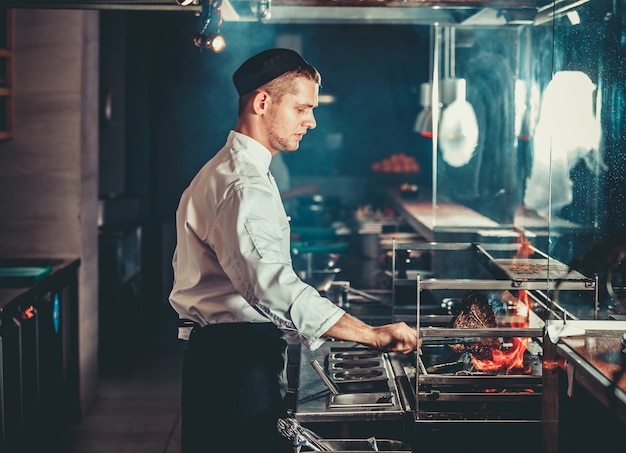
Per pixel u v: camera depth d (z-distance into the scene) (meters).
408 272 3.77
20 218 4.98
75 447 4.54
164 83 7.98
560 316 2.78
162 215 8.00
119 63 7.57
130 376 5.87
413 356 3.11
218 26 3.30
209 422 2.64
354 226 6.87
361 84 9.41
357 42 9.35
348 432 2.73
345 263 5.50
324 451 2.50
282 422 2.51
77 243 4.98
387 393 2.83
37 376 4.16
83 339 5.04
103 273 6.47
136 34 7.74
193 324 2.72
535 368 2.90
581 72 2.95
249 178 2.54
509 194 4.45
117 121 7.61
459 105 4.45
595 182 2.91
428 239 4.88
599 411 2.43
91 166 5.25
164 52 7.95
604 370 2.27
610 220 2.88
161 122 7.99
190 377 2.66
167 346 6.66
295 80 2.62
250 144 2.63
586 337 2.57
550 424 2.57
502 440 2.70
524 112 4.36
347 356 3.26
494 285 2.81
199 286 2.65
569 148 2.96
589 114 2.93
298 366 3.38
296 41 8.05
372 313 4.04
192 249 2.64
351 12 3.96
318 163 9.48
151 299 7.84
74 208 4.97
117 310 6.51
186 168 8.02
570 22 2.98
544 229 4.06
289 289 2.44
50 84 4.90
